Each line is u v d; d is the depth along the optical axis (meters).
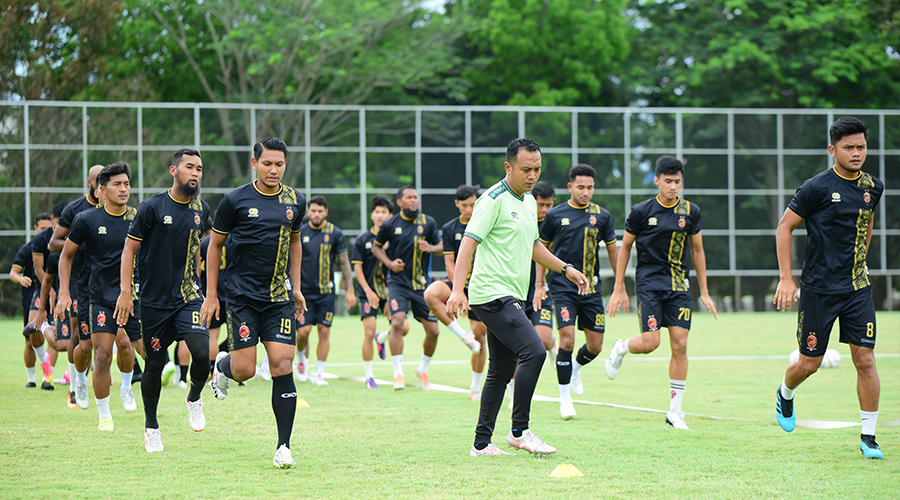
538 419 7.39
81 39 30.41
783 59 33.88
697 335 17.97
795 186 28.27
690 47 35.16
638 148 28.08
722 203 28.12
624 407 8.13
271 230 5.48
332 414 7.57
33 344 9.28
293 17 31.00
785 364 12.43
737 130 28.20
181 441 6.16
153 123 25.70
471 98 36.94
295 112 26.89
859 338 5.79
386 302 10.71
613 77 38.09
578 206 8.03
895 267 28.06
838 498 4.51
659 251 7.29
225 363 5.84
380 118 27.39
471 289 5.67
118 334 6.94
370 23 30.72
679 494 4.58
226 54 32.59
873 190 5.86
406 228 9.76
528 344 5.55
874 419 5.73
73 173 25.02
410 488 4.71
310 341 16.72
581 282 5.78
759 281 28.17
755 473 5.12
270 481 4.89
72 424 6.86
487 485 4.79
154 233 5.88
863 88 34.44
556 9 34.72
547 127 27.89
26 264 9.80
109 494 4.57
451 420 7.21
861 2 33.81
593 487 4.73
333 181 27.11
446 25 32.94
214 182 26.25
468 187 8.81
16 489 4.68
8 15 28.58
